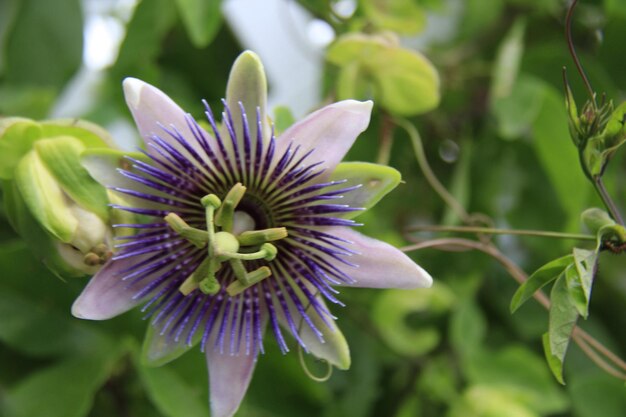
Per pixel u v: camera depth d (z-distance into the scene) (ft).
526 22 1.56
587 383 1.37
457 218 1.45
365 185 1.00
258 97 0.98
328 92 1.48
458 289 1.45
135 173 0.99
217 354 1.02
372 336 1.44
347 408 1.39
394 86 1.27
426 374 1.45
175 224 0.99
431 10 1.58
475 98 1.56
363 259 1.00
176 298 1.01
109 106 1.53
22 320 1.24
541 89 1.39
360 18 1.38
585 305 0.97
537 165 1.50
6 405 1.22
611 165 1.37
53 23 1.48
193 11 1.28
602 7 1.54
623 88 1.51
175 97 1.50
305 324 1.03
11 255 1.22
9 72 1.47
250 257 0.99
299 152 0.99
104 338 1.26
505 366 1.41
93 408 1.35
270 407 1.28
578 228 1.39
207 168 1.00
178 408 1.20
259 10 1.80
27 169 1.01
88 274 1.03
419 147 1.30
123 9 1.60
